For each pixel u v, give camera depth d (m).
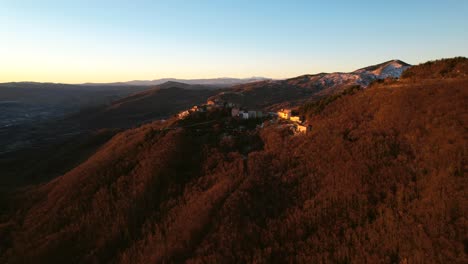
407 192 44.66
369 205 45.00
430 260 33.97
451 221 37.44
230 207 50.00
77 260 48.81
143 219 55.56
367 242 39.66
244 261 41.25
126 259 47.06
